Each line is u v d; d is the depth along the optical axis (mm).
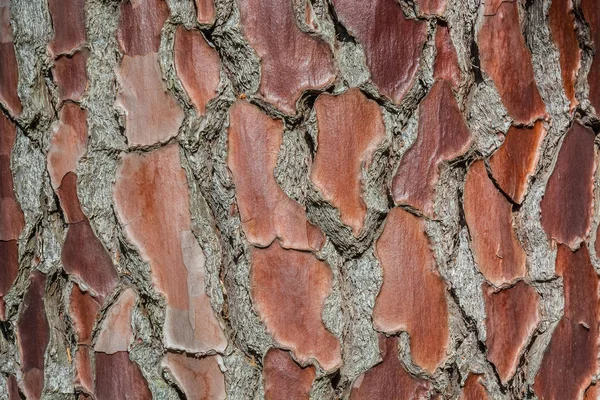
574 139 874
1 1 881
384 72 837
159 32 836
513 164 859
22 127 881
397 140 841
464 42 845
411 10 838
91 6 849
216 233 838
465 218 851
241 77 832
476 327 854
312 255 836
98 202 856
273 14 830
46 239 881
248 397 841
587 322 887
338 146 835
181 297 845
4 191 895
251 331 838
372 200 838
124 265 855
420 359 846
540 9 859
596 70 876
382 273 842
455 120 845
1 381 913
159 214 844
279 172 833
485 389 858
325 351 839
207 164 836
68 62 857
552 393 880
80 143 857
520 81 856
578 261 881
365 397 843
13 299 898
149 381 853
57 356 883
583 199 881
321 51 833
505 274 860
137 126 844
